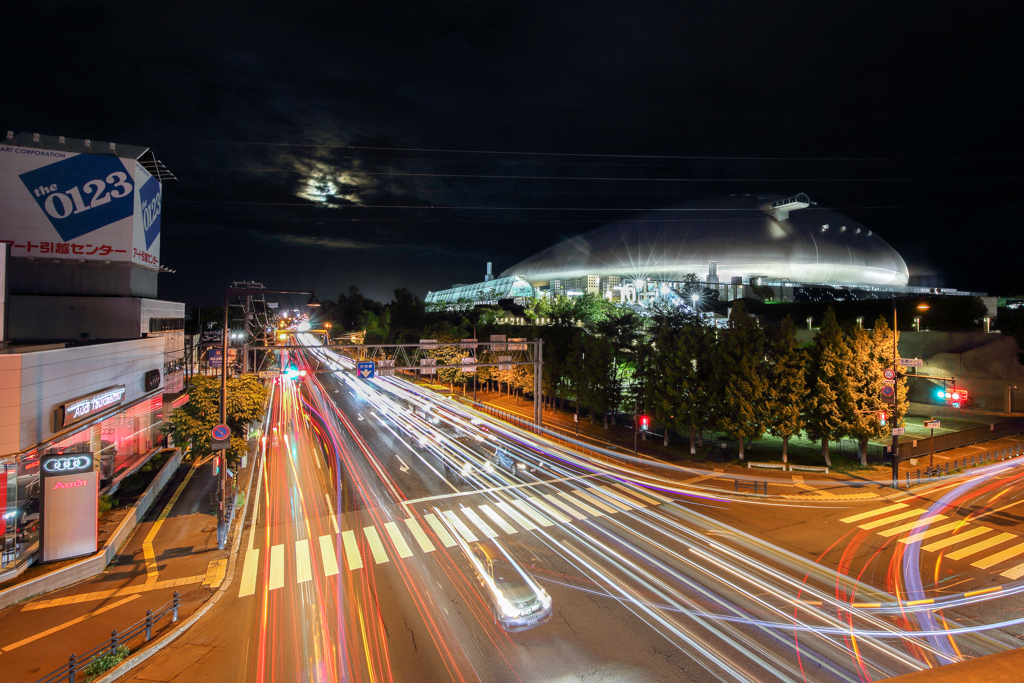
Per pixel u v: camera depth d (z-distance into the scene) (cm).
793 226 18112
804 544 2109
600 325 5594
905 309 6378
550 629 1494
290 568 1953
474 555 2033
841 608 1595
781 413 3266
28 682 1321
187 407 2794
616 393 4672
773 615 1560
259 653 1415
